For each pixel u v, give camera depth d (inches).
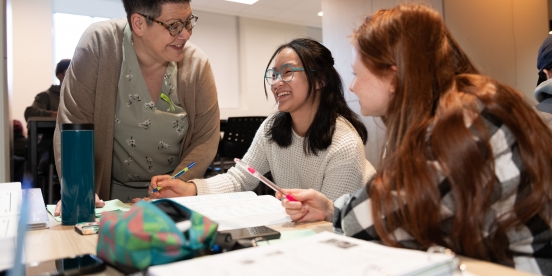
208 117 57.4
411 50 23.5
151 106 54.4
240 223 31.1
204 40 220.8
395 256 17.2
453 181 20.2
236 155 130.9
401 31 24.0
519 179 21.1
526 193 21.5
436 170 20.6
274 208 36.8
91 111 51.0
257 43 233.1
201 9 215.6
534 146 21.4
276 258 17.3
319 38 261.6
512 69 125.0
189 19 50.0
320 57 46.9
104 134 52.4
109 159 53.4
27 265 20.9
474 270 17.9
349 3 168.1
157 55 51.2
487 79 23.5
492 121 21.3
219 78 226.1
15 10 170.9
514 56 125.6
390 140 24.7
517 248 23.0
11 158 109.4
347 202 25.1
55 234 29.0
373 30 25.6
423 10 24.9
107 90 51.3
